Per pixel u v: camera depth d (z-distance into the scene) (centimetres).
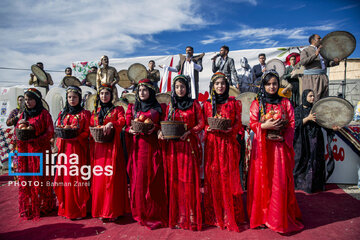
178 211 277
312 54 494
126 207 308
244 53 802
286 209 255
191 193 273
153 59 884
